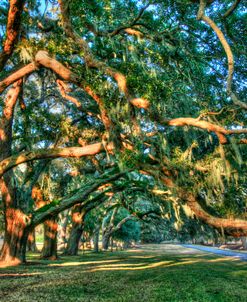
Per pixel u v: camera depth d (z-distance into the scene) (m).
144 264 22.44
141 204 37.34
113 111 11.97
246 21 13.96
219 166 11.09
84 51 11.56
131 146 12.26
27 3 15.33
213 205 11.19
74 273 16.58
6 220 20.67
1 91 13.34
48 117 20.11
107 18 13.93
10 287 12.29
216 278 15.33
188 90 15.02
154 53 13.96
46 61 12.77
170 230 38.25
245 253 38.47
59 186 27.56
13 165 13.43
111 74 11.22
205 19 8.54
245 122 11.82
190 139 14.84
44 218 20.25
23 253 20.77
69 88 19.22
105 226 45.75
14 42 11.40
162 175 10.89
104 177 19.53
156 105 11.25
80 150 12.97
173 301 10.33
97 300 10.16
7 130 18.48
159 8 13.95
